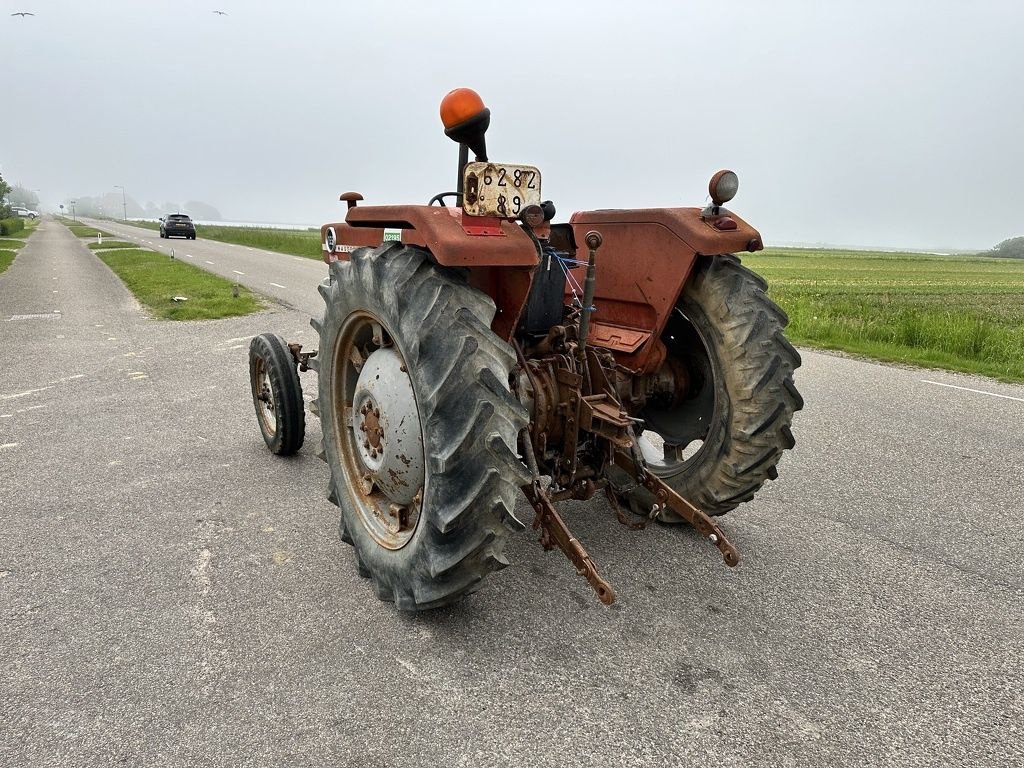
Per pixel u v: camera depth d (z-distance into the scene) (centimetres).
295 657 243
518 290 270
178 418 532
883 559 327
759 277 317
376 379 271
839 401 638
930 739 211
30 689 225
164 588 288
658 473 354
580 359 294
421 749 201
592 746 204
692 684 233
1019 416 588
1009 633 268
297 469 427
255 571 303
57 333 921
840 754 204
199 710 216
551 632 261
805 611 280
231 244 3666
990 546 343
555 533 252
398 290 241
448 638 256
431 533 238
